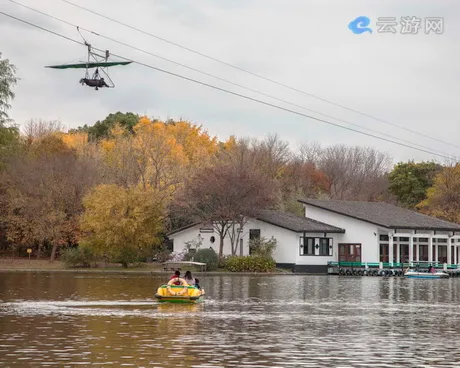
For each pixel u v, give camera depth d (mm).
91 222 94750
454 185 129750
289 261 102125
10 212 104562
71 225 104125
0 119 100750
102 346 30578
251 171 109125
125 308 46375
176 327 37094
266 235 104688
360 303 52938
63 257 96562
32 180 104000
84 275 83438
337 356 28875
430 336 35031
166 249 110188
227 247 107625
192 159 132500
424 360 28234
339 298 57125
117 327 36750
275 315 43469
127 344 31203
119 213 95062
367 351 30203
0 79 97562
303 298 56469
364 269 100812
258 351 29797
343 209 107938
